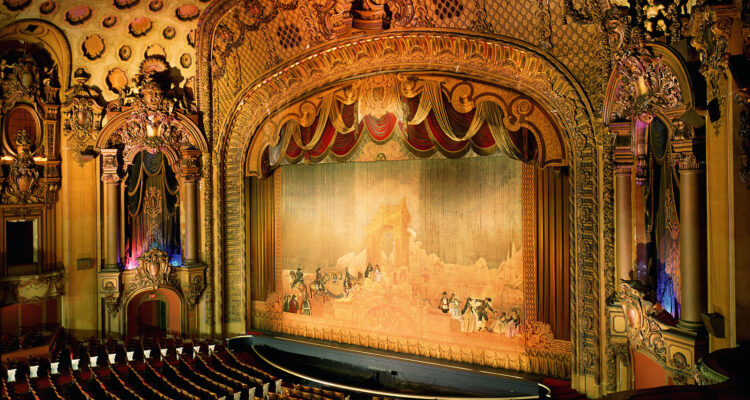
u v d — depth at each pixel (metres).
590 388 12.27
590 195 12.32
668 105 9.21
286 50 15.66
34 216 15.80
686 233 8.84
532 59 12.72
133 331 17.17
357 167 16.48
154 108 16.41
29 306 15.90
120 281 16.47
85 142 16.30
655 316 9.70
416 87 14.61
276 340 16.98
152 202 17.17
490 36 12.95
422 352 15.39
